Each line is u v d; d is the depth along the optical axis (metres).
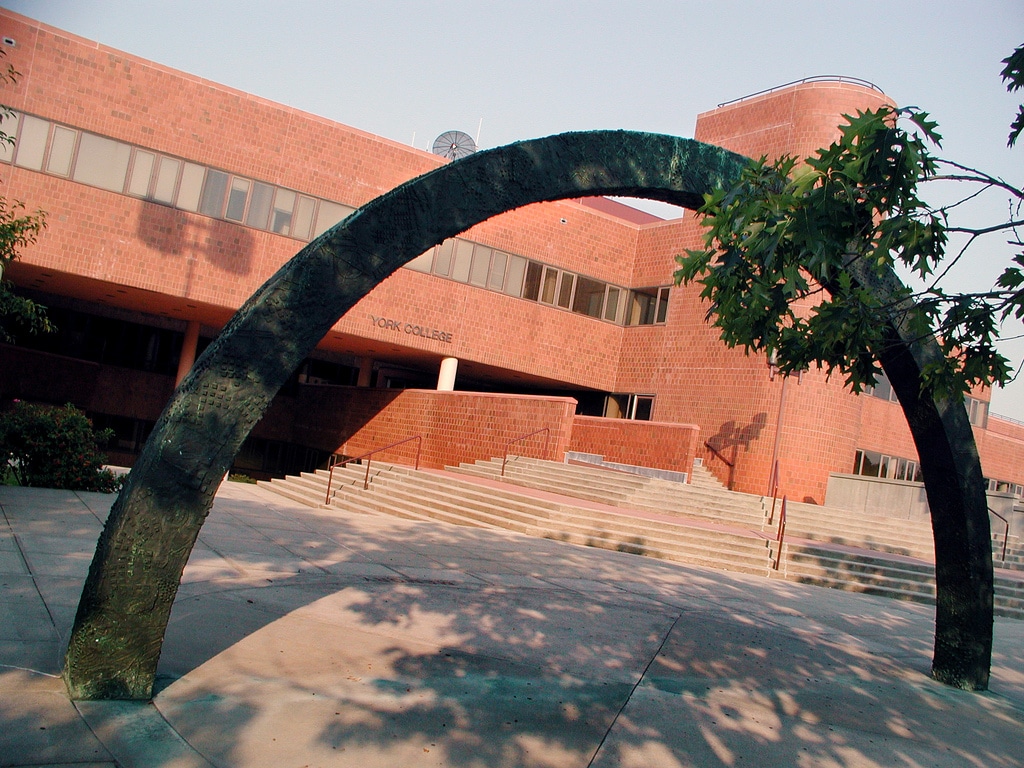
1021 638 11.66
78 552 7.93
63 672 4.63
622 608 8.98
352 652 6.05
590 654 6.95
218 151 21.14
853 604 12.21
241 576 8.01
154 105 20.44
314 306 4.64
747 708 6.07
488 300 24.81
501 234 25.05
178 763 3.93
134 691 4.54
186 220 20.75
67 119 19.56
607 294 27.06
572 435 23.41
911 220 4.91
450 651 6.44
